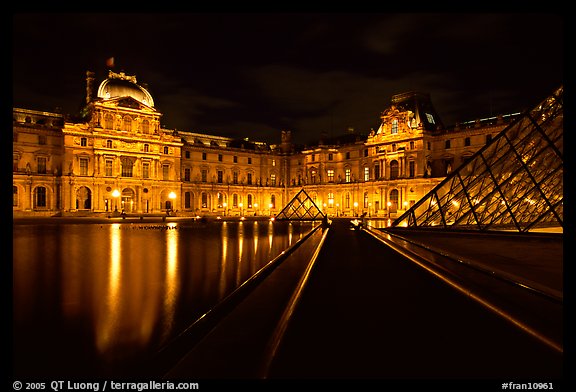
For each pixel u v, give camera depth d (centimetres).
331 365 854
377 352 932
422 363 868
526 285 1492
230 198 14550
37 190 10825
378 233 4856
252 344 847
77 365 851
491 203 4944
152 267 2209
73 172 10969
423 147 11400
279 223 8400
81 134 11075
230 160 14688
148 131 12306
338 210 13900
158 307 1336
